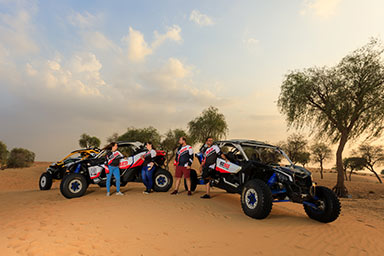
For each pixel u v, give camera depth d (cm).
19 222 485
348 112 1814
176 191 809
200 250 364
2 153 3978
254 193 549
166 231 441
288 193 552
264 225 498
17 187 1969
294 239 424
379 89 1722
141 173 839
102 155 862
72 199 739
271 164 623
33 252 342
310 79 1952
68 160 1138
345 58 1848
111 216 521
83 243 376
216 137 3428
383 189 2345
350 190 2359
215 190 1059
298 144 2969
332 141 2070
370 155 4156
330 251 380
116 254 343
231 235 430
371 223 586
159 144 3534
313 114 1992
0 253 341
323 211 545
